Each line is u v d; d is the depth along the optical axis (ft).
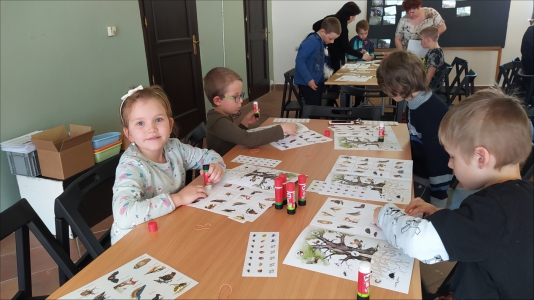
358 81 11.53
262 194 4.21
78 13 9.23
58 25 8.75
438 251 2.73
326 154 5.44
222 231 3.49
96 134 10.14
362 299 2.52
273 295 2.65
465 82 11.85
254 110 7.30
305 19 22.41
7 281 6.64
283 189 3.92
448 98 13.09
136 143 4.47
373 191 4.19
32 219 3.53
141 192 4.08
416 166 6.20
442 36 20.31
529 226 2.60
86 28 9.51
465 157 2.92
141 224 3.68
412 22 15.46
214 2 15.60
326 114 7.95
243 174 4.77
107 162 4.46
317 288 2.70
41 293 6.32
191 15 13.96
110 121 10.57
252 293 2.68
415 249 2.81
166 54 12.74
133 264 3.05
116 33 10.50
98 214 8.48
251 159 5.34
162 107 4.45
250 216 3.73
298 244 3.23
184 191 4.09
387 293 2.64
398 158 5.19
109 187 8.74
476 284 2.83
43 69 8.51
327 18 12.53
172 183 4.73
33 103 8.38
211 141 6.62
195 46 14.38
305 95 12.77
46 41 8.51
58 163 7.41
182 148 5.14
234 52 17.95
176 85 13.55
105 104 10.36
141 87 4.45
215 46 16.03
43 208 7.81
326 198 4.07
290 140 6.13
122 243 3.34
